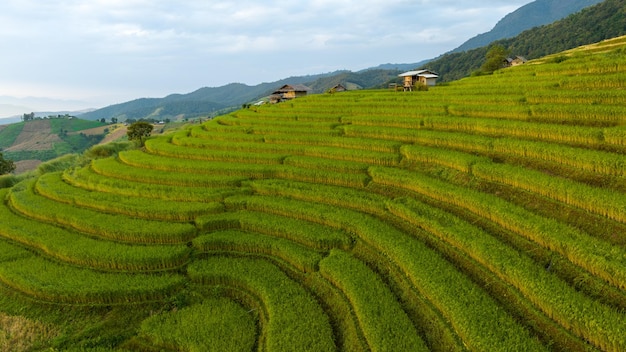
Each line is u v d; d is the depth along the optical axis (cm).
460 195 2241
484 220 2036
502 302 1487
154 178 3634
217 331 1833
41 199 3575
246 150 4144
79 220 2930
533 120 2959
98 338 1886
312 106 5619
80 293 2142
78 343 1888
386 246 2025
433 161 2883
